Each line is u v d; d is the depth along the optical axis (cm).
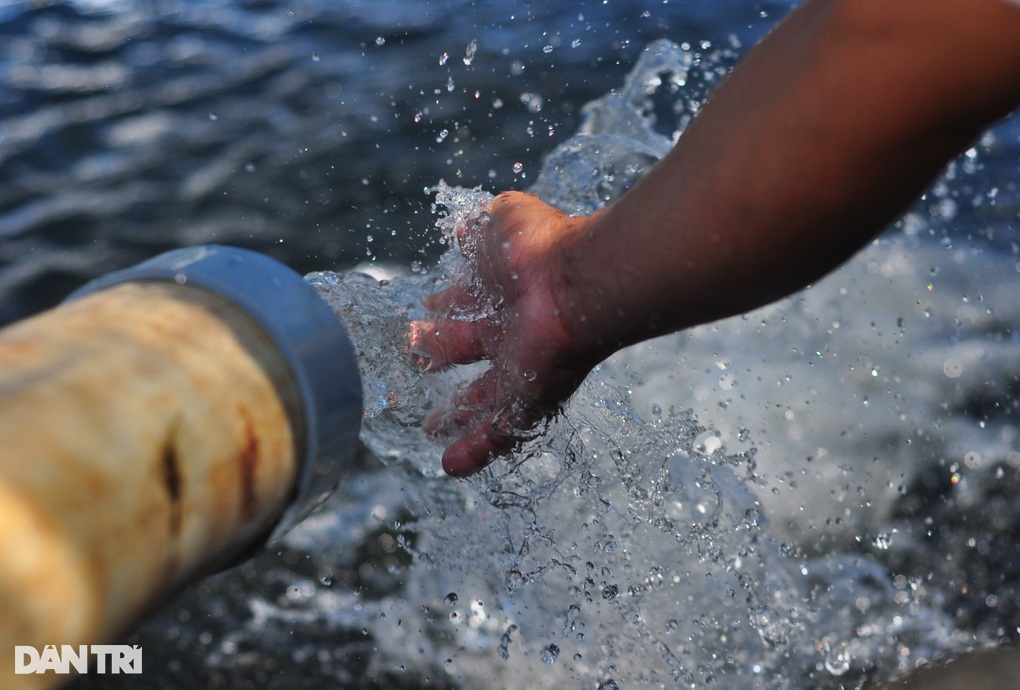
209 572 71
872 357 340
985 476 300
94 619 53
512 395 144
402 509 286
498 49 498
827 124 94
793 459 302
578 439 190
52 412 55
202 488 63
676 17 515
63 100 479
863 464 303
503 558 234
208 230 379
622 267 118
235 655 247
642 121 342
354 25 548
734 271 108
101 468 54
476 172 398
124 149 438
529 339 134
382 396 162
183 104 474
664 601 245
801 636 251
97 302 70
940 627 255
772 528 284
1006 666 167
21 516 49
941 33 87
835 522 287
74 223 387
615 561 242
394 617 255
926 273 371
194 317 72
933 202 404
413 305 163
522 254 139
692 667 239
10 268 362
